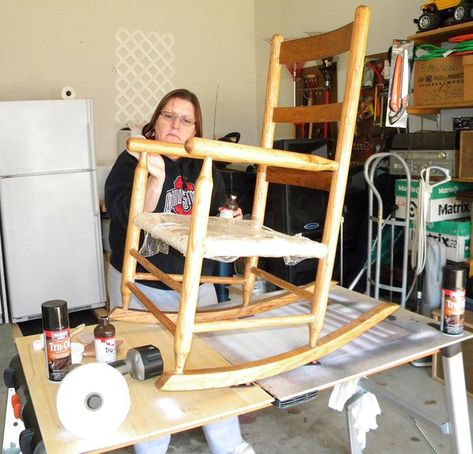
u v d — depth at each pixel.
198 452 1.92
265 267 3.12
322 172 1.15
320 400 2.25
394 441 1.94
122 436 0.81
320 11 3.69
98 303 3.43
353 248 2.95
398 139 2.67
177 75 4.22
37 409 0.89
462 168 2.38
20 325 3.35
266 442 1.96
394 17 3.13
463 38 2.35
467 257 2.46
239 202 3.11
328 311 1.32
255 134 4.61
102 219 3.61
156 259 1.56
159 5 4.07
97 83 3.94
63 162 3.21
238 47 4.43
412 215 2.56
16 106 3.07
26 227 3.19
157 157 1.38
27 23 3.67
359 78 1.05
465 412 1.20
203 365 1.03
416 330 1.21
